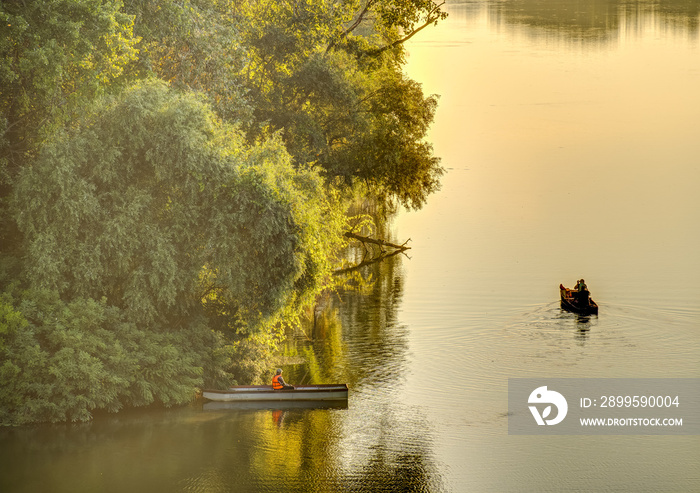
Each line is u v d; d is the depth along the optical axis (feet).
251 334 259.60
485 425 241.96
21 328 228.84
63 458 212.23
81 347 232.94
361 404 258.37
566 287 396.37
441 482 203.21
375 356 306.76
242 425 238.48
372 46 403.34
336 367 293.84
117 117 241.14
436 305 375.86
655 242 480.23
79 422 234.58
